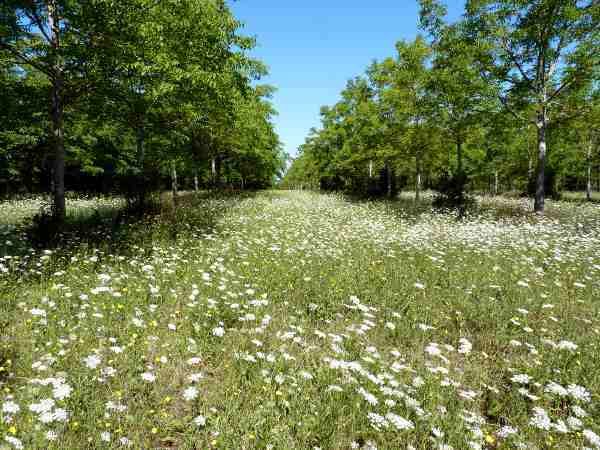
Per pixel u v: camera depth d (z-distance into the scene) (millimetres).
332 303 6223
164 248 9336
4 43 9352
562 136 19266
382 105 23875
